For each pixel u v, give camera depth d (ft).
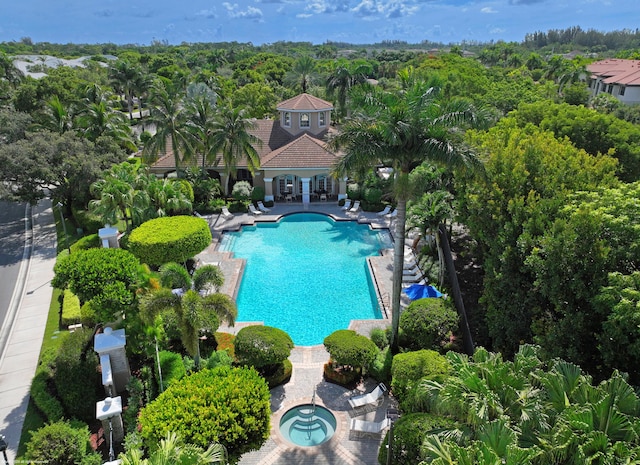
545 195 70.54
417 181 65.26
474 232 77.87
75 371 58.59
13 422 57.00
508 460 33.27
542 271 56.18
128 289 61.46
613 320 46.34
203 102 132.36
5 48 539.29
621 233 53.57
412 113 60.13
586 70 270.05
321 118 150.51
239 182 135.33
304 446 55.26
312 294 90.89
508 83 235.40
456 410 41.01
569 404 39.45
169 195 106.42
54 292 88.33
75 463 47.88
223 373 50.42
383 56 496.64
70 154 113.70
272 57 411.34
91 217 108.99
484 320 70.85
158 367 59.98
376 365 65.77
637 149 104.88
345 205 136.26
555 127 116.16
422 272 94.99
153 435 43.42
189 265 100.07
